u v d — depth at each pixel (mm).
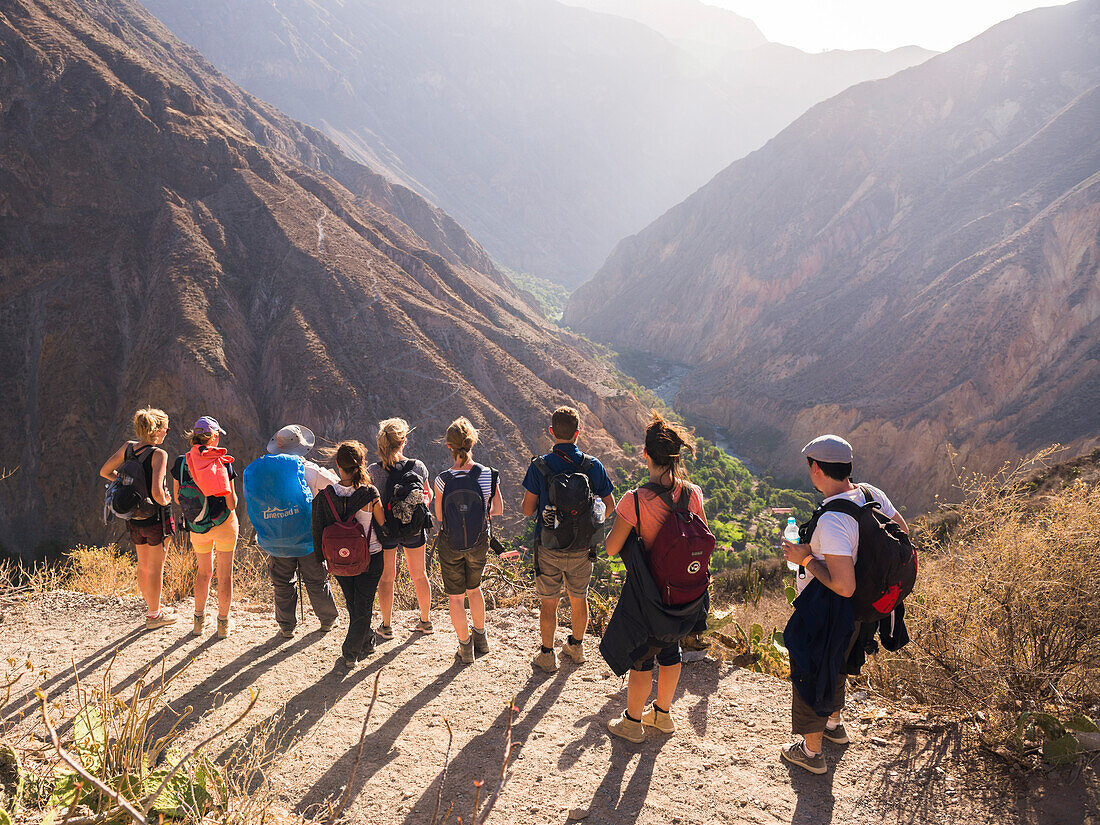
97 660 4758
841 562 3090
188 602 6098
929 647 4262
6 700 2725
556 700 4305
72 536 56562
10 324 65562
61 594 6074
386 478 4852
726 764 3631
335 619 5281
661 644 3549
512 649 5074
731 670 4785
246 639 5191
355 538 4484
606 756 3701
